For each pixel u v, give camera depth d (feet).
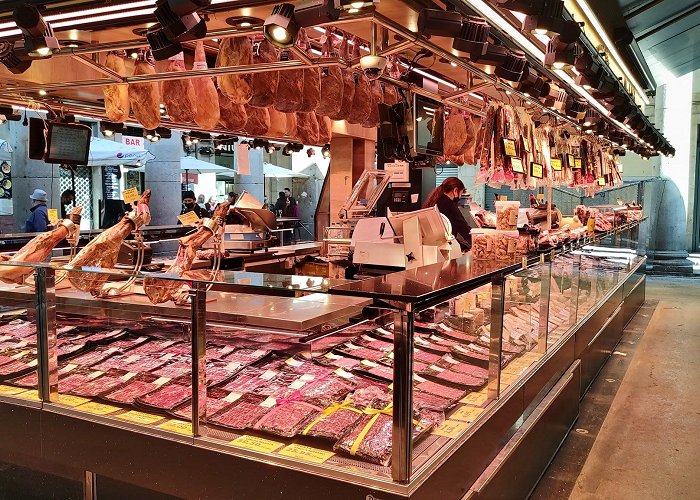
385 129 13.37
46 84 11.83
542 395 11.80
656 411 16.05
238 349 8.54
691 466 12.74
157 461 7.32
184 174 53.42
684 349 22.71
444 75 14.58
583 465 12.64
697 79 51.93
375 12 7.35
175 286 7.46
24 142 34.68
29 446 8.19
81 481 7.96
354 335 8.09
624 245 25.39
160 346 8.48
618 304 23.84
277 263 19.69
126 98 11.46
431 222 12.20
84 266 8.59
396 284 7.13
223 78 10.48
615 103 18.43
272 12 7.39
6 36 9.33
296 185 61.00
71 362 8.40
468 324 8.36
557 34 9.39
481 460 8.25
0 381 8.55
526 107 18.24
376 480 6.27
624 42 23.52
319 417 7.36
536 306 11.59
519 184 16.56
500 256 10.74
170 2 7.39
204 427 7.29
